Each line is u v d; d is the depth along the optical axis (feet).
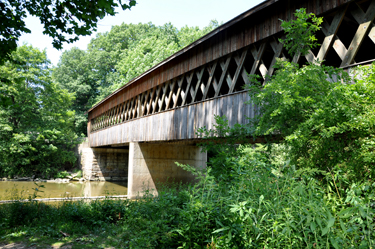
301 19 13.67
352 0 17.44
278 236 7.84
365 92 9.89
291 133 11.96
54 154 86.07
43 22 16.66
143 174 46.52
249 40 25.88
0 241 14.99
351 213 6.68
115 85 106.73
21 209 19.65
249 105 24.80
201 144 16.80
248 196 9.54
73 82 128.47
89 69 134.00
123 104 59.16
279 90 12.01
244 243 8.57
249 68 35.06
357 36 16.84
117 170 84.12
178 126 36.47
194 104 33.40
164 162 48.75
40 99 82.84
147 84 47.14
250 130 15.48
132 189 45.16
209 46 31.58
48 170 82.28
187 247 9.70
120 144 58.95
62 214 20.59
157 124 41.78
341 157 9.87
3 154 73.31
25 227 17.62
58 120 86.89
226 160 12.01
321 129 10.32
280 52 22.54
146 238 11.18
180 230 9.86
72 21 16.47
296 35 14.30
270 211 8.62
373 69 10.19
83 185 67.77
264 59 32.55
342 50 17.79
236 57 27.71
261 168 10.77
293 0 21.83
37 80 82.07
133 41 132.77
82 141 91.09
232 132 15.70
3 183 67.62
